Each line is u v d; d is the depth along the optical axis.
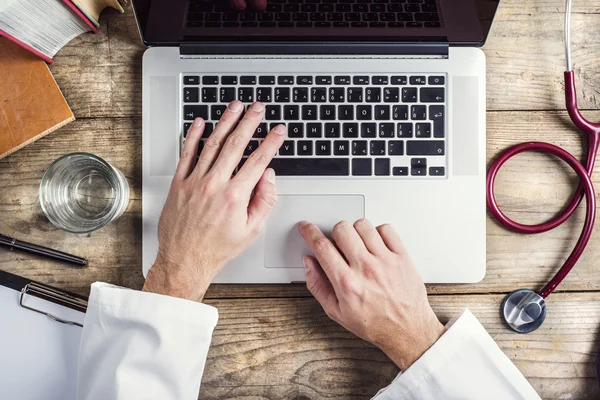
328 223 0.69
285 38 0.69
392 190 0.69
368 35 0.69
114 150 0.72
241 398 0.71
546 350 0.71
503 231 0.72
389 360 0.71
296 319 0.71
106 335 0.62
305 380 0.71
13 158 0.72
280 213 0.69
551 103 0.73
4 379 0.68
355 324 0.66
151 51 0.68
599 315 0.72
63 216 0.70
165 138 0.69
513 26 0.73
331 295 0.67
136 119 0.72
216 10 0.68
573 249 0.71
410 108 0.69
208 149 0.66
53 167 0.66
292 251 0.69
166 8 0.67
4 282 0.69
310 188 0.69
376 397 0.65
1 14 0.59
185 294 0.64
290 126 0.69
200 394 0.71
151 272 0.65
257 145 0.69
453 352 0.64
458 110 0.69
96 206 0.72
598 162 0.73
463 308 0.72
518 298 0.70
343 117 0.69
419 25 0.69
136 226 0.71
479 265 0.69
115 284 0.71
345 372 0.71
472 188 0.69
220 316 0.71
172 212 0.65
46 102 0.69
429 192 0.69
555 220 0.70
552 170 0.73
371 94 0.69
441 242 0.69
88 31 0.72
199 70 0.69
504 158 0.70
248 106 0.69
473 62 0.69
